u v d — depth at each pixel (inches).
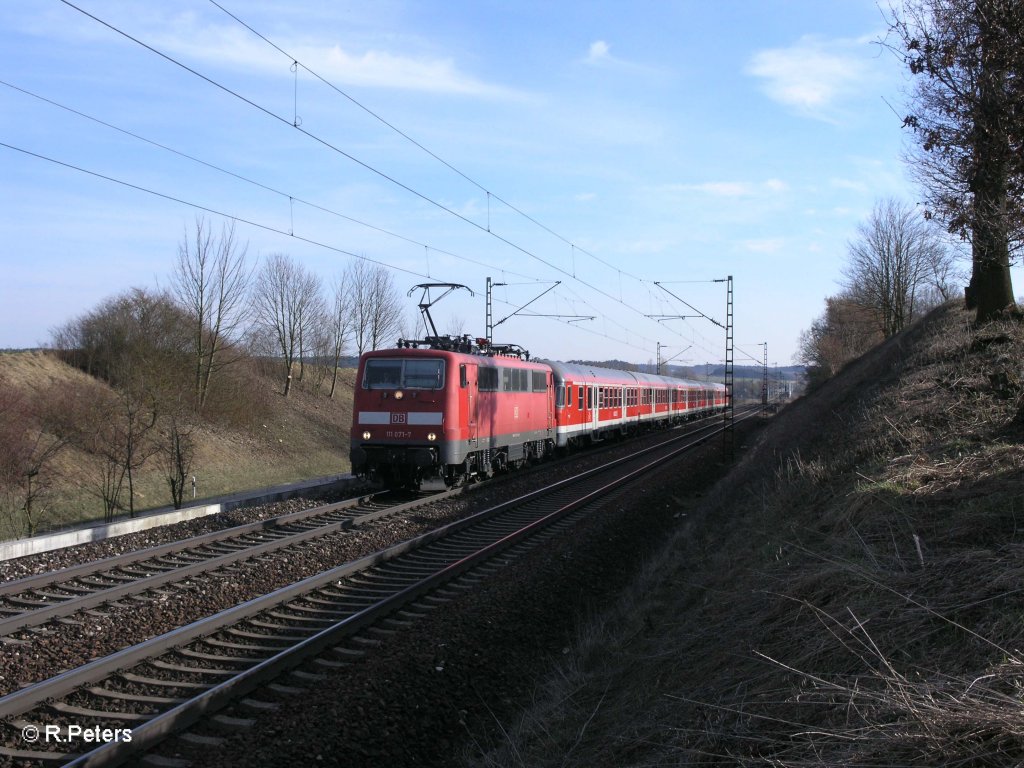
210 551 437.4
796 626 217.9
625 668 264.8
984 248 350.0
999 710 134.6
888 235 1638.8
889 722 148.2
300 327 1593.3
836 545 268.8
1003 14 299.0
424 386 656.4
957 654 168.7
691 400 2305.6
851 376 1189.1
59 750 193.2
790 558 291.9
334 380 1722.4
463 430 672.4
